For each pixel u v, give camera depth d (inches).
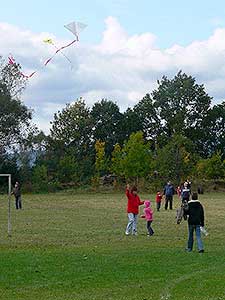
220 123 4352.9
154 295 482.0
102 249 780.6
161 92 4379.9
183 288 510.6
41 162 3432.6
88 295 484.4
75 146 3976.4
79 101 4060.0
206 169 3171.8
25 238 924.6
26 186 3051.2
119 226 1157.7
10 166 3056.1
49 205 1950.1
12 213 1561.3
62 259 678.5
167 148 3063.5
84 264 642.8
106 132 4313.5
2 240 893.8
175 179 3036.4
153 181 3048.7
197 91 4330.7
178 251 759.1
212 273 588.1
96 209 1732.3
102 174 3481.8
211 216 1433.3
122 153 3127.5
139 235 980.6
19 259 676.7
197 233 756.0
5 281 546.0
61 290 506.9
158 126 4392.2
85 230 1067.9
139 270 605.6
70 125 3941.9
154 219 1341.0
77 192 3009.4
